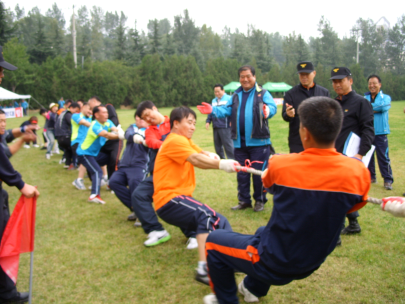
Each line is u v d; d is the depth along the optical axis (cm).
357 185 188
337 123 188
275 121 1800
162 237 390
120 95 4356
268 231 207
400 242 370
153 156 403
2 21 4566
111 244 396
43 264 349
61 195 609
